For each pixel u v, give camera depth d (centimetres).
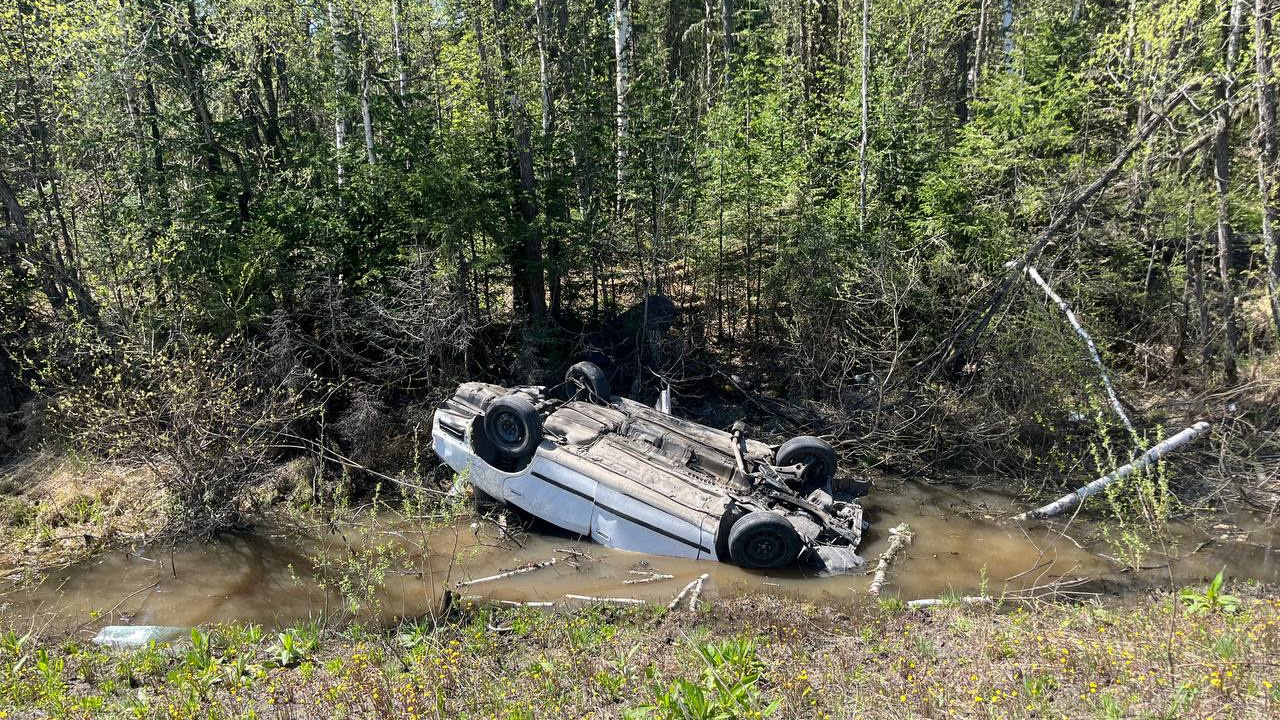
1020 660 511
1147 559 777
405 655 570
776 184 1341
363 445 1025
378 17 1347
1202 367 1166
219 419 921
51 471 1002
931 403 1082
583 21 1400
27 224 1159
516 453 857
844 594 716
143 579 789
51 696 502
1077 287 1174
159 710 481
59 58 1151
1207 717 399
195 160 1264
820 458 909
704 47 2280
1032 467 1031
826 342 1215
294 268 1136
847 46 1786
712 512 786
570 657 550
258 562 825
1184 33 1175
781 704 450
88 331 988
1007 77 1481
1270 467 948
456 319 1112
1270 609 580
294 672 554
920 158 1420
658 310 1295
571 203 1362
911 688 478
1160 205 1190
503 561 808
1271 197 1073
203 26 1183
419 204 1155
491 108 1212
